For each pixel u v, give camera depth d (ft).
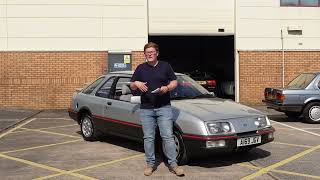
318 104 43.45
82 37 57.36
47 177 23.03
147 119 22.91
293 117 48.39
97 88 32.45
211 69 80.02
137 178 22.58
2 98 57.00
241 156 27.55
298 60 60.08
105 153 28.81
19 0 56.65
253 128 24.73
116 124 29.48
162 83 22.68
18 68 56.90
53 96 57.21
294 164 25.52
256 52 59.52
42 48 57.00
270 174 23.22
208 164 25.38
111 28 57.62
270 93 45.68
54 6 57.00
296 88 43.80
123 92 29.04
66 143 32.63
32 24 56.85
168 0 59.57
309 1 60.23
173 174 23.25
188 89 28.58
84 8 57.31
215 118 24.03
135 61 57.88
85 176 23.13
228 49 71.51
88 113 32.96
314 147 30.73
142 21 57.98
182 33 59.93
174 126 24.85
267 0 59.57
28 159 27.32
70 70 57.31
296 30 59.82
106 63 57.62
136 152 29.04
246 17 59.47
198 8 60.03
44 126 42.06
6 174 23.70
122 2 57.67
